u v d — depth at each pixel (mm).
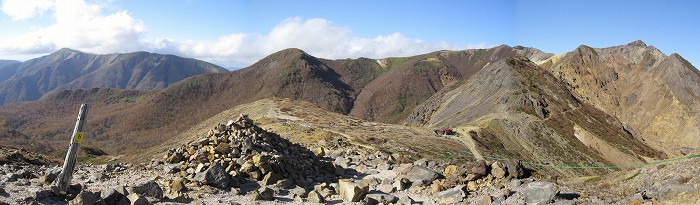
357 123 109250
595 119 140750
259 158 19859
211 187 17562
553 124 125375
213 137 22359
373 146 59031
